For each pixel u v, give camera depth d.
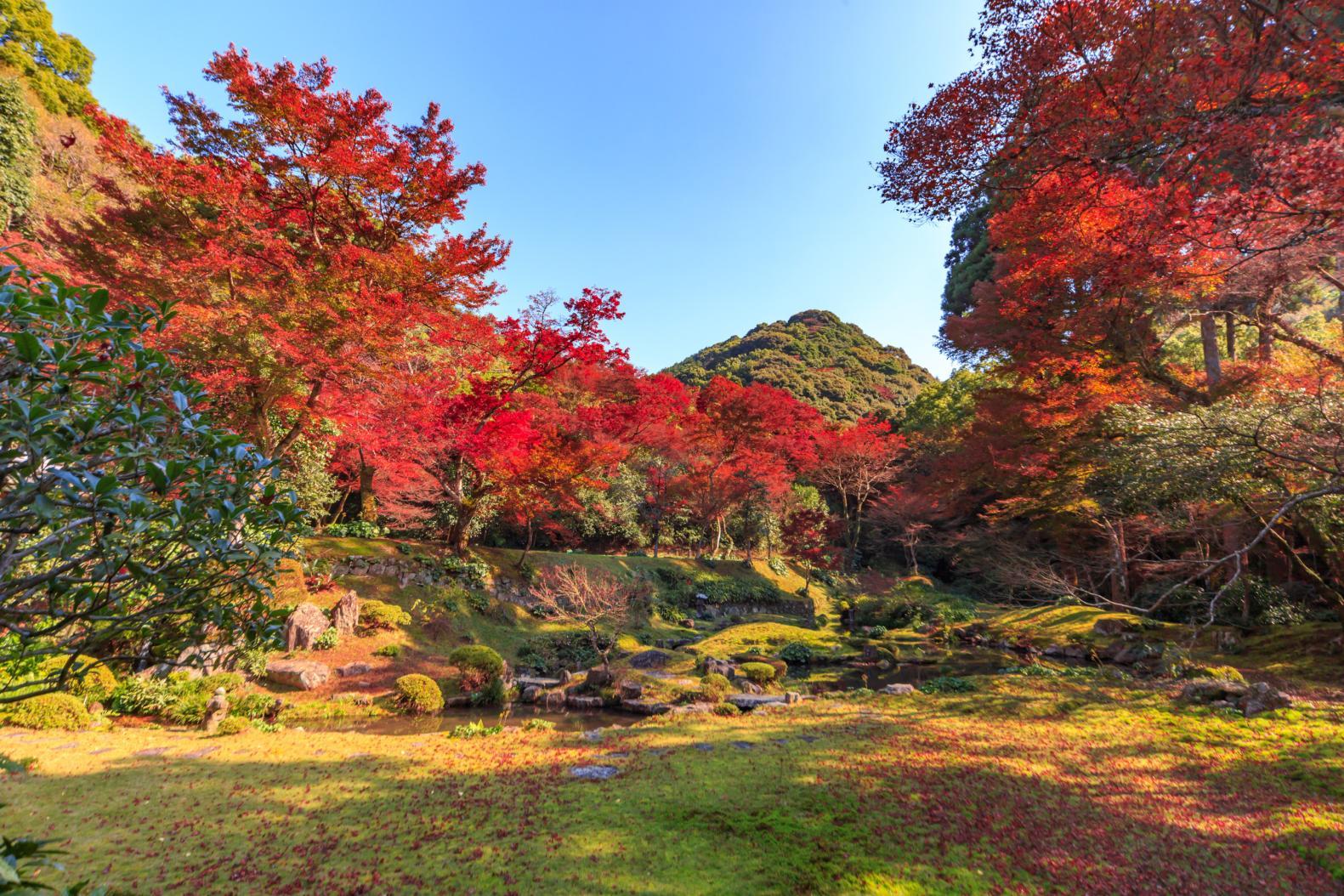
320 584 16.80
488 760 8.73
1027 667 15.99
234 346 11.46
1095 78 6.14
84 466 1.84
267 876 4.86
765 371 59.72
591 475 22.70
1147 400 14.70
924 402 44.56
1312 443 9.08
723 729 10.75
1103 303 13.85
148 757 8.20
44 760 7.61
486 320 16.22
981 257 32.22
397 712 12.62
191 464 1.94
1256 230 6.57
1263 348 15.79
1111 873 5.05
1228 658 14.89
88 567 2.00
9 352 1.83
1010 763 8.33
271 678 13.43
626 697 14.45
